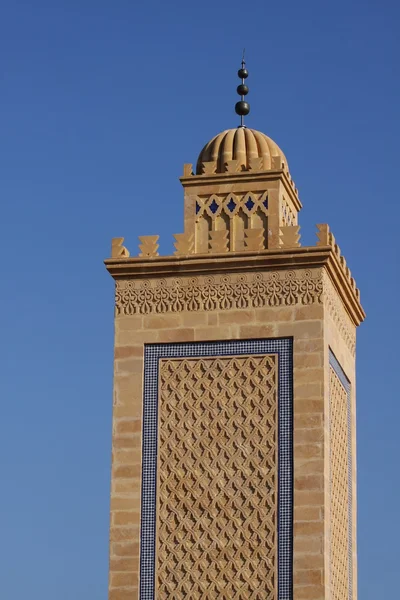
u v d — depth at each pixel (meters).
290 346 35.25
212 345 35.75
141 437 35.50
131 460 35.41
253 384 35.22
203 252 36.81
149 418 35.59
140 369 35.94
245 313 35.69
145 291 36.41
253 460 34.75
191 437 35.25
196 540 34.59
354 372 39.47
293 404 34.84
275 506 34.34
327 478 34.72
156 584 34.56
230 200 37.31
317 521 34.03
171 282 36.31
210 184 37.50
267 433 34.84
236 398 35.25
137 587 34.62
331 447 35.78
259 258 35.72
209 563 34.38
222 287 35.97
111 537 35.00
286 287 35.59
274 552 34.09
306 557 33.88
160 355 35.97
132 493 35.19
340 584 36.06
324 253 35.41
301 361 35.06
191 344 35.88
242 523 34.44
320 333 35.16
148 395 35.75
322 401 34.75
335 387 36.72
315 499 34.19
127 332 36.25
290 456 34.56
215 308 35.88
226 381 35.41
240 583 34.09
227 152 38.09
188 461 35.12
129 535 34.97
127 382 35.94
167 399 35.62
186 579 34.44
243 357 35.44
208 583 34.28
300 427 34.69
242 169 37.75
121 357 36.12
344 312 38.25
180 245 36.75
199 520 34.69
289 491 34.38
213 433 35.12
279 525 34.22
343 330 38.03
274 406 34.97
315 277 35.47
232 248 37.00
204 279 36.12
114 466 35.44
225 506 34.62
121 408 35.78
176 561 34.59
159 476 35.19
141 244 36.78
